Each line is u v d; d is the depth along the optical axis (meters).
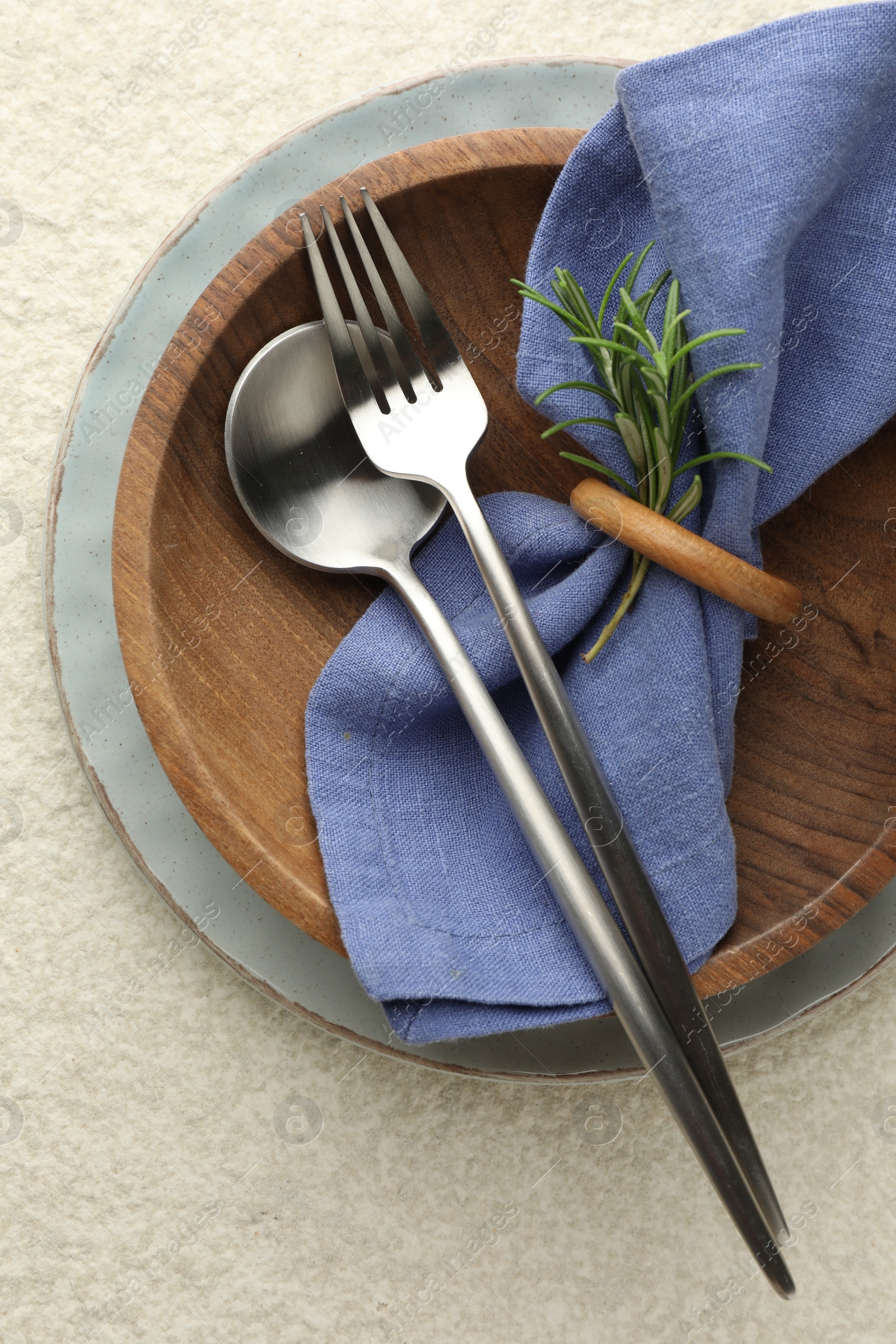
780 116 0.48
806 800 0.50
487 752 0.49
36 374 0.54
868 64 0.48
